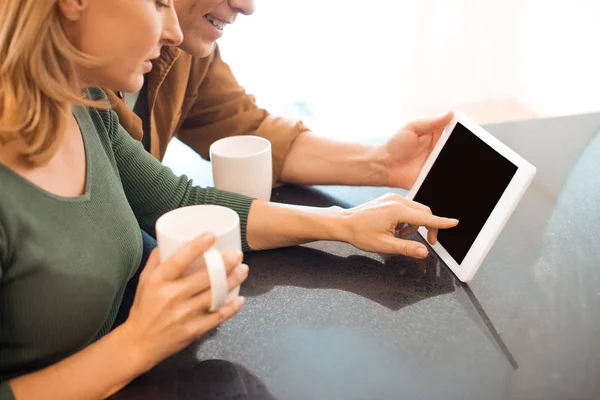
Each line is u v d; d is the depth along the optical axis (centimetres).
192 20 114
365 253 102
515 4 310
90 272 79
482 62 321
